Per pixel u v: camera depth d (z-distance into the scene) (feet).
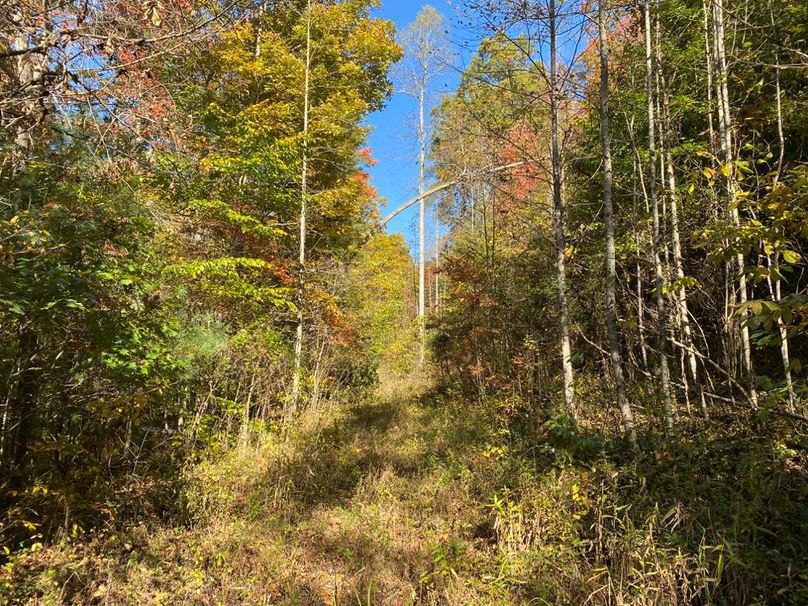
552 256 30.07
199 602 11.86
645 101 24.88
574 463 15.51
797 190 10.48
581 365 31.04
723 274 21.47
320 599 12.12
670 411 17.79
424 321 59.57
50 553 12.52
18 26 8.55
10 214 11.80
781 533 11.02
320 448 23.53
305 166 32.14
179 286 19.25
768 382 11.71
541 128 26.61
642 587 10.09
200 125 26.81
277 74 33.40
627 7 20.61
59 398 14.01
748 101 22.08
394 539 15.03
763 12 19.16
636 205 24.95
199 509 16.49
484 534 14.87
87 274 12.53
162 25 10.01
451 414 30.68
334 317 37.01
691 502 12.16
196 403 23.25
